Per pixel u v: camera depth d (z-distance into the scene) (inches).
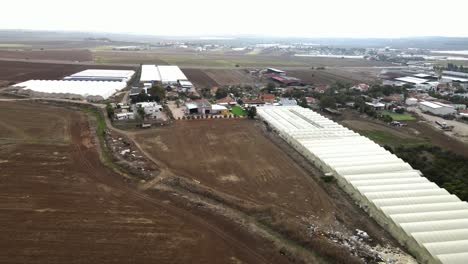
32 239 1301.7
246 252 1285.7
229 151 2327.8
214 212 1547.7
